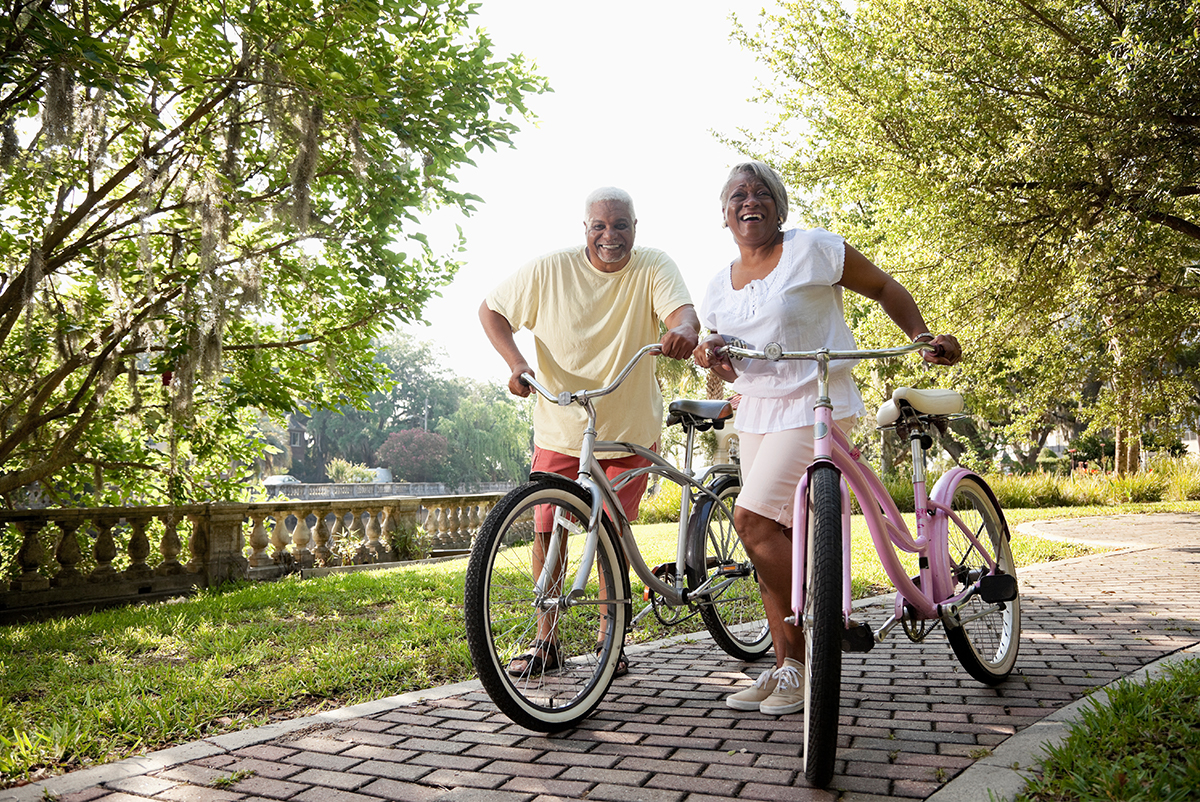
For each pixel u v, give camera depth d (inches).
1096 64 414.3
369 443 3481.8
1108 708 95.6
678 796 83.6
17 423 414.9
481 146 364.2
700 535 136.8
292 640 186.5
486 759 98.3
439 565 369.4
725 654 152.6
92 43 252.1
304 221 319.9
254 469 510.9
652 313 139.9
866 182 579.5
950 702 113.7
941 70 485.4
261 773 95.4
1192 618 168.2
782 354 100.4
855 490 106.7
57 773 98.5
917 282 562.3
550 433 140.9
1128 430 644.7
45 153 288.0
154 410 368.8
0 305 338.0
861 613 188.9
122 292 368.8
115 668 162.4
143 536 352.5
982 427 1144.2
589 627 130.3
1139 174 391.5
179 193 349.1
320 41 311.7
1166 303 546.6
